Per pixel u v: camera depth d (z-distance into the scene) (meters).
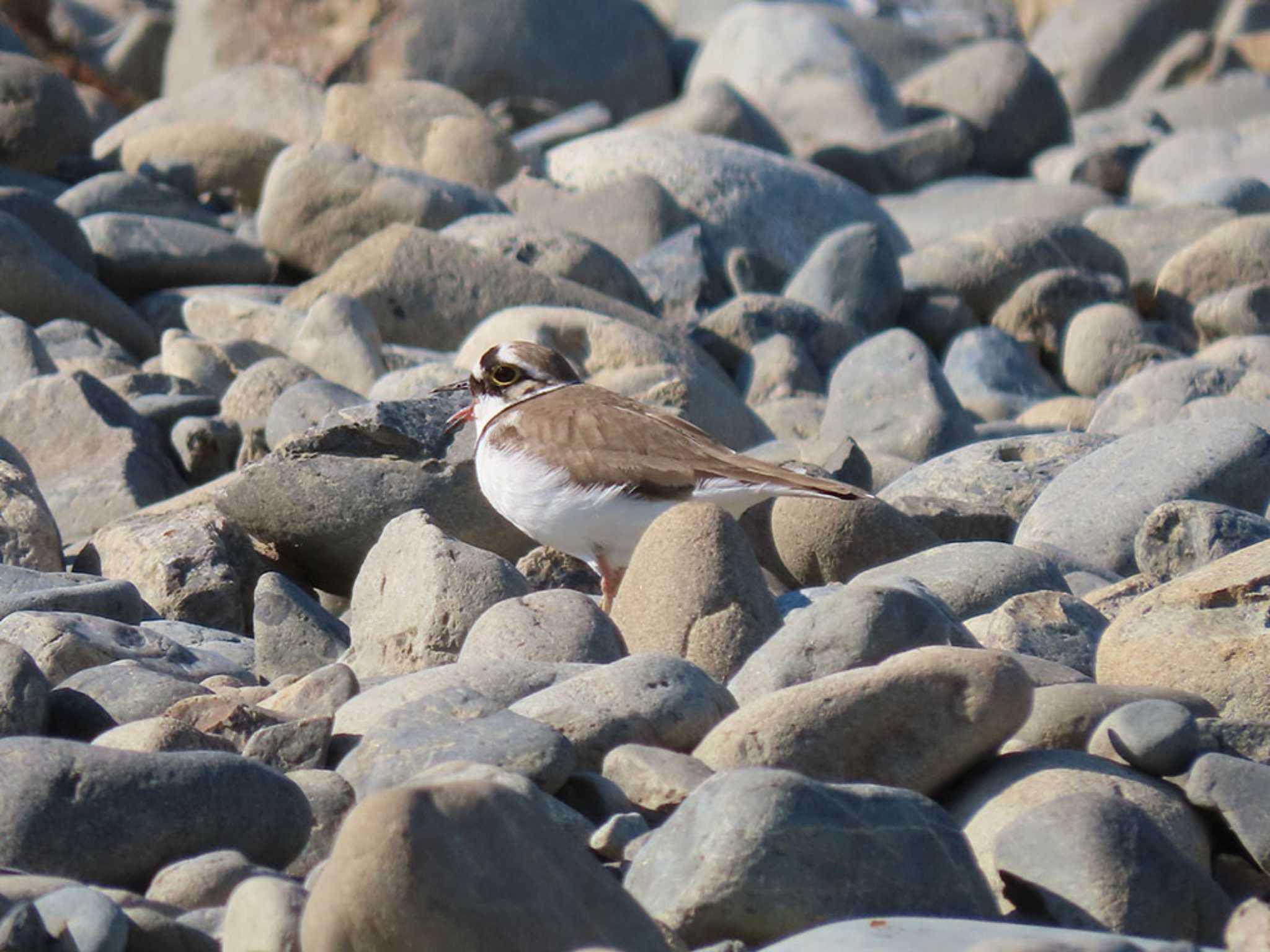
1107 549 11.68
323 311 17.14
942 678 7.19
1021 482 12.94
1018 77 32.25
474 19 34.06
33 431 14.44
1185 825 6.92
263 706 8.50
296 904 5.74
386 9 33.81
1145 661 8.56
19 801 6.53
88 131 25.52
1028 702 7.27
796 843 6.18
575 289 18.66
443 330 18.52
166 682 8.51
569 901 5.62
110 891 6.21
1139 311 22.19
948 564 10.16
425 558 9.62
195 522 11.80
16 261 18.05
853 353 16.25
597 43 34.91
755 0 40.41
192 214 23.20
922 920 5.85
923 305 20.86
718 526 9.02
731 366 18.83
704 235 22.11
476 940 5.48
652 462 10.68
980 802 7.16
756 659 8.23
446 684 8.00
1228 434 12.20
